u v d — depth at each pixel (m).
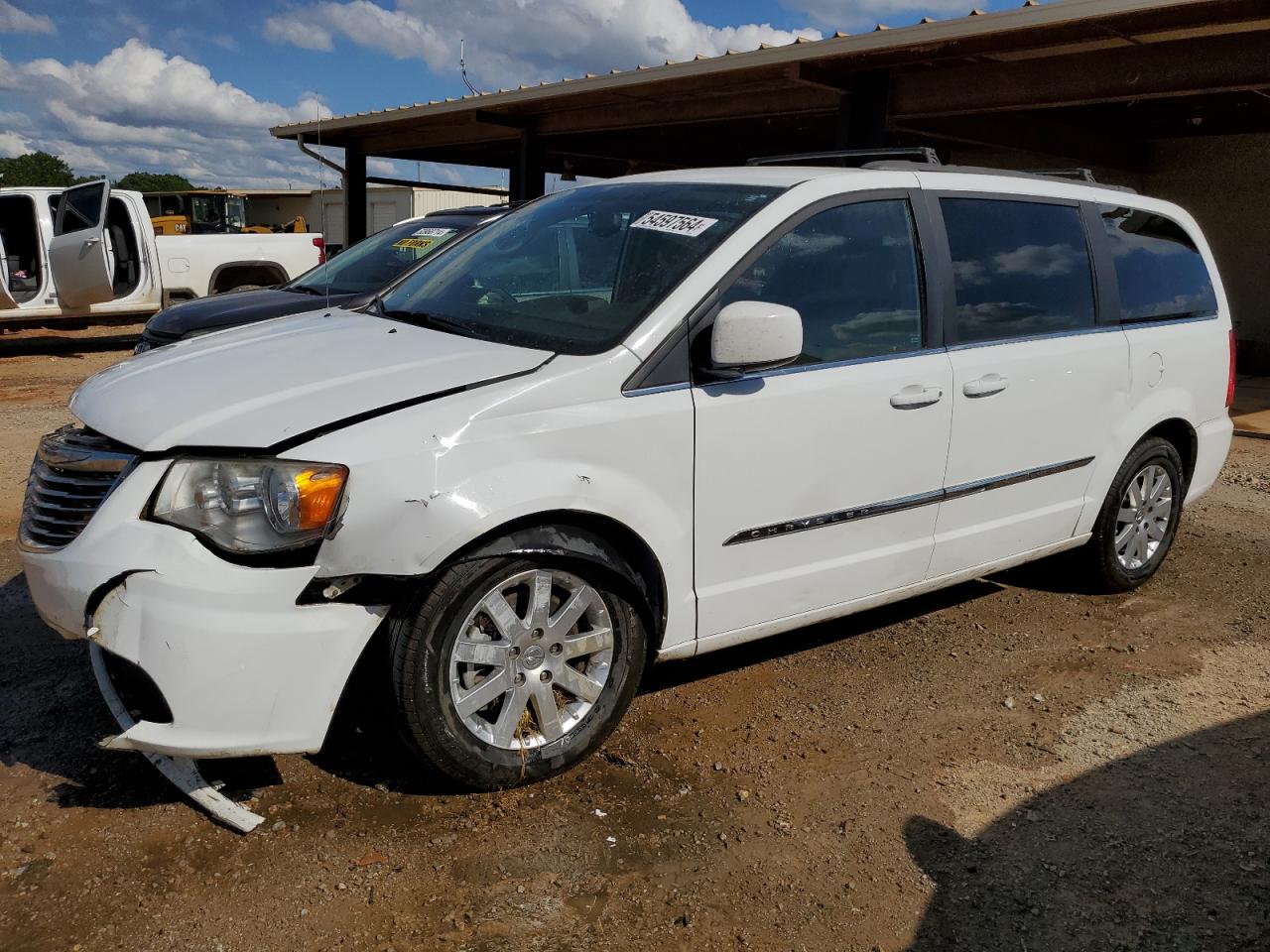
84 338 14.00
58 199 12.50
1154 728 3.65
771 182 3.65
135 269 12.85
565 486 2.93
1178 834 3.00
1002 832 3.00
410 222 8.36
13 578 4.72
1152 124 13.61
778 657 4.17
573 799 3.08
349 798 3.04
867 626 4.54
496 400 2.89
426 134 17.33
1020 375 4.07
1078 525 4.61
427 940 2.48
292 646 2.69
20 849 2.77
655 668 4.04
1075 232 4.47
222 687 2.65
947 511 3.96
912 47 9.33
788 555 3.52
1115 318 4.58
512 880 2.70
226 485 2.70
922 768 3.34
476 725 2.99
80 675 3.76
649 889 2.69
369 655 3.09
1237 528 6.32
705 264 3.29
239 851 2.79
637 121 13.80
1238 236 14.38
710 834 2.94
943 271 3.89
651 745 3.42
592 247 3.69
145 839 2.83
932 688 3.92
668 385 3.16
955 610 4.77
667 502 3.18
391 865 2.74
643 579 3.26
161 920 2.52
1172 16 8.06
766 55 10.34
